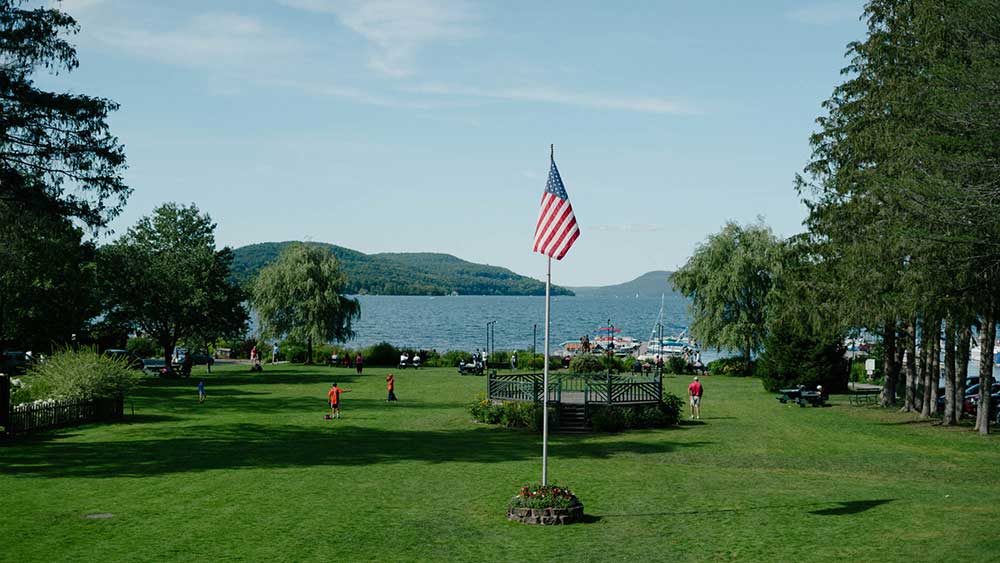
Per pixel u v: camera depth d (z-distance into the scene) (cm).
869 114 3969
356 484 2392
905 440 3547
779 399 5181
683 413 4588
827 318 4262
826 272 4309
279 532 1805
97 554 1594
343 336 8956
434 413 4475
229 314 7006
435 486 2375
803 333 5469
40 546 1642
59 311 6178
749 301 7588
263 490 2278
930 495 2283
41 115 3225
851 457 3081
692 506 2120
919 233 2906
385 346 8650
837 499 2214
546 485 2023
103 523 1853
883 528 1841
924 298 3344
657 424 4047
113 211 3441
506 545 1716
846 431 3850
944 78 2769
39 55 3192
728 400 5328
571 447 3347
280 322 8725
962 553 1577
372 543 1723
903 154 3288
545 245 1978
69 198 3347
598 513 2034
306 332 8606
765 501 2186
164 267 6725
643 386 4188
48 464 2667
